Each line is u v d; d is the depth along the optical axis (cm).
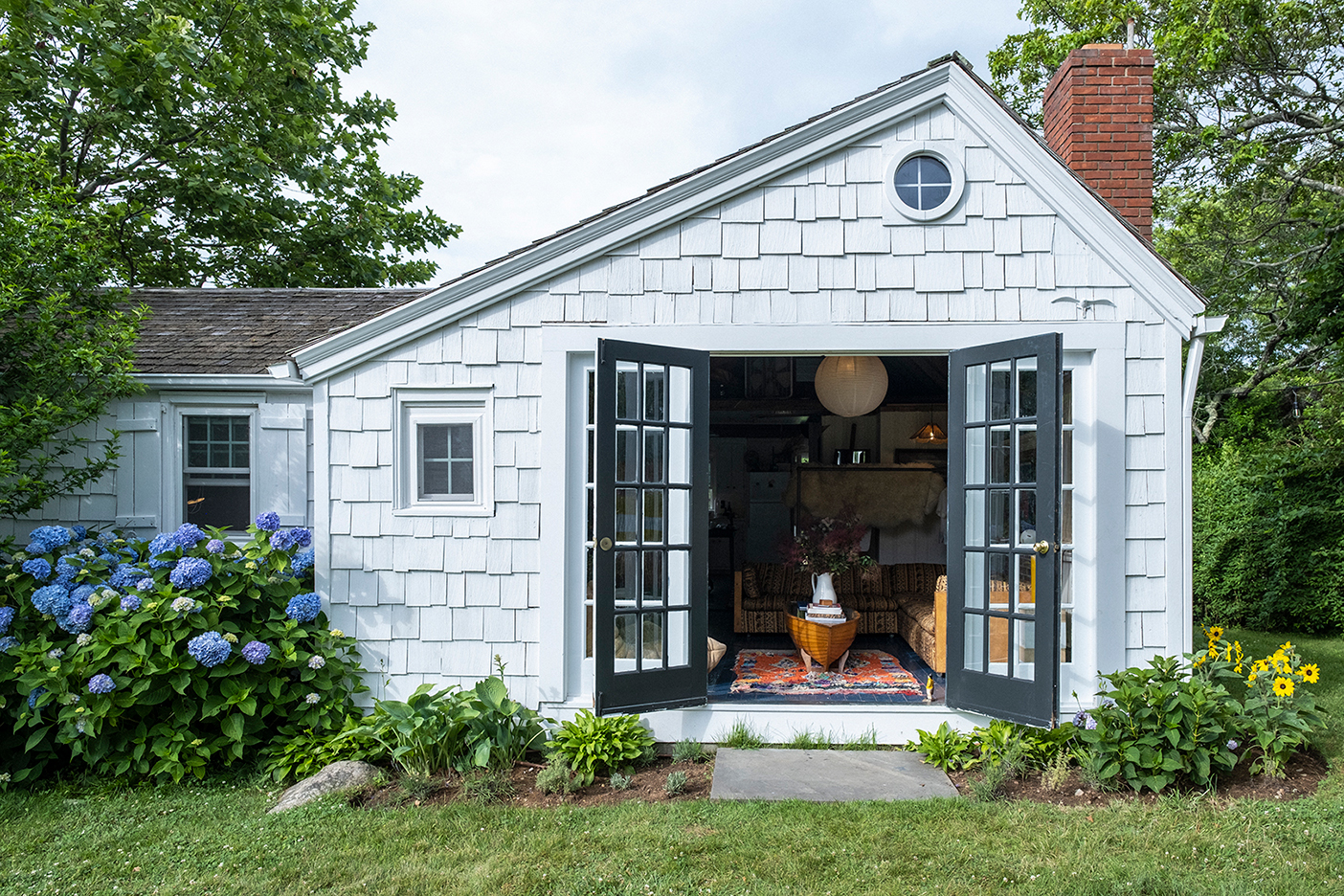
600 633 478
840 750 496
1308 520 902
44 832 378
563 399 516
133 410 609
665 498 503
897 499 809
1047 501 450
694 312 513
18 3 877
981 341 502
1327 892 310
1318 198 1307
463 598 521
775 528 999
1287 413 1478
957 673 495
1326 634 924
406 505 529
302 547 562
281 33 1196
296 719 484
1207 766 406
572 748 459
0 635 450
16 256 513
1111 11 1466
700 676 509
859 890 319
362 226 1423
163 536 505
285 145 1226
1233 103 1313
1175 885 313
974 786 422
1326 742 475
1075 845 354
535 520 519
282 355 625
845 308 508
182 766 437
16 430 489
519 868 337
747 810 397
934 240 506
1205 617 1014
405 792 419
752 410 907
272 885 325
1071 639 498
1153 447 495
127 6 996
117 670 444
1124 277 497
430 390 526
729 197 512
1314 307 1098
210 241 1372
